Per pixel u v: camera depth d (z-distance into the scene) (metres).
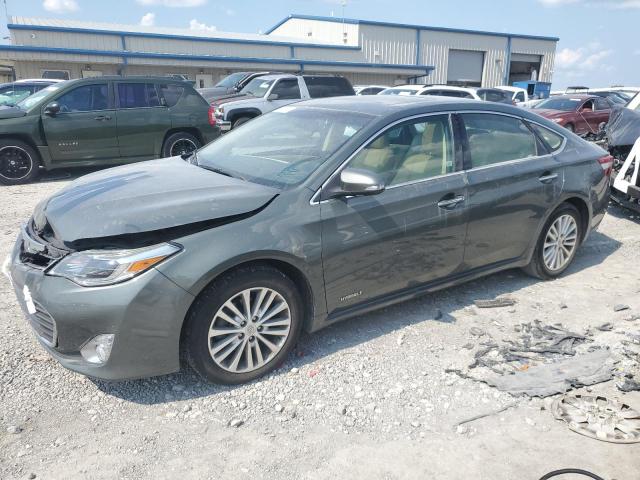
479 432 2.86
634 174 6.45
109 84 9.55
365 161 3.54
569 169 4.67
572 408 3.06
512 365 3.50
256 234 3.07
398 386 3.25
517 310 4.30
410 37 37.78
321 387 3.23
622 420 2.95
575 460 2.66
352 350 3.65
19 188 8.79
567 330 3.97
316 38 40.22
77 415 2.92
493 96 18.06
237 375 3.19
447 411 3.03
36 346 3.58
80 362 2.90
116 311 2.77
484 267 4.31
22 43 27.28
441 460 2.65
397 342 3.76
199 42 31.25
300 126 4.02
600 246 5.96
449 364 3.51
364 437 2.81
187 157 4.54
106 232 2.86
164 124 10.01
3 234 6.04
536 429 2.89
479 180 4.04
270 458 2.64
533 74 44.22
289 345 3.37
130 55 28.56
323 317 3.49
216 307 3.01
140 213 2.99
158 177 3.66
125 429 2.82
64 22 31.16
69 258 2.87
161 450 2.68
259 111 12.86
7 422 2.84
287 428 2.87
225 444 2.73
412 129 3.82
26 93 14.02
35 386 3.15
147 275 2.80
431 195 3.76
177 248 2.88
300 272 3.28
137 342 2.84
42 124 9.04
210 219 3.01
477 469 2.60
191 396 3.11
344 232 3.39
